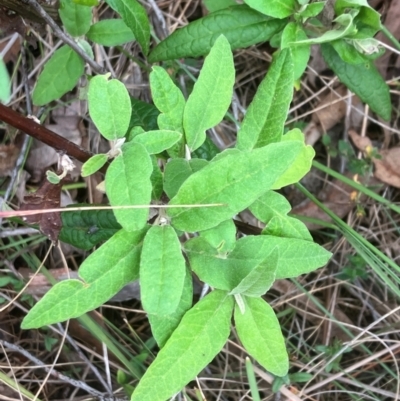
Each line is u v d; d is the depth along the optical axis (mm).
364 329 435
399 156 492
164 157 336
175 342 280
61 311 262
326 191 496
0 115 275
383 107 405
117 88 262
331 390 454
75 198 470
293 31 353
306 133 505
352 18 339
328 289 485
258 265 262
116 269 266
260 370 438
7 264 428
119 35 375
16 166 423
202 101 289
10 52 451
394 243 488
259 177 257
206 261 285
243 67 502
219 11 365
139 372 419
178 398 408
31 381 421
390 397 461
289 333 461
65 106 466
